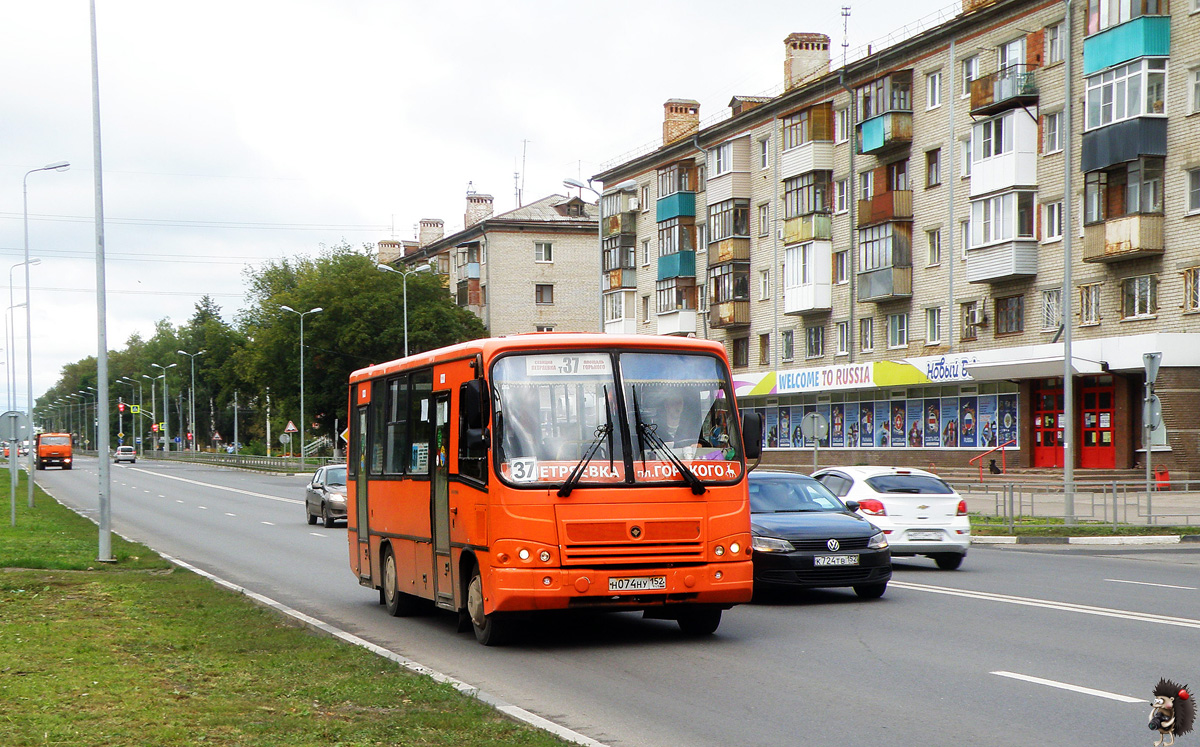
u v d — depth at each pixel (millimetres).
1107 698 8633
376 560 14898
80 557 19781
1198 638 11430
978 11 44875
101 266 20531
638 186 72312
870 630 12281
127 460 117688
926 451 47906
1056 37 41844
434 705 8047
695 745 7383
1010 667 9969
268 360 82375
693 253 65688
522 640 11953
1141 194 37219
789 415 58312
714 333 64500
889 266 49500
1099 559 21203
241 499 47469
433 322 76812
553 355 11398
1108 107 38031
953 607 14023
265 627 11727
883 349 51219
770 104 58469
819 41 60312
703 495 11359
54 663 9578
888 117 49438
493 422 11172
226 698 8227
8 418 28438
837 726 7863
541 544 10930
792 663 10375
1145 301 37750
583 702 8781
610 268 73625
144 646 10508
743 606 14531
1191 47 36219
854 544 14703
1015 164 42406
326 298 79062
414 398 13500
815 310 54719
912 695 8852
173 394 163250
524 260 87188
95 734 7082
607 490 11117
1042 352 40062
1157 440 26297
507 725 7449
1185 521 28188
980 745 7289
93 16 21000
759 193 60469
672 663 10492
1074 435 40281
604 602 11039
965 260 46406
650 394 11477
